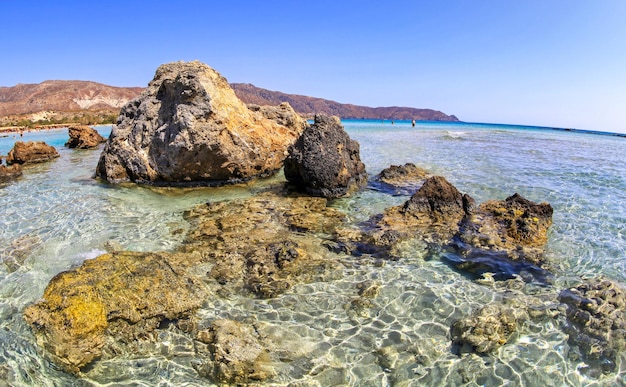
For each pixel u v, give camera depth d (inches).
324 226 401.7
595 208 483.2
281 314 255.1
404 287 289.4
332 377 203.5
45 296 238.5
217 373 204.7
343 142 562.9
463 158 882.8
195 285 271.7
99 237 374.9
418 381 200.8
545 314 256.5
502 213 420.2
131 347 224.5
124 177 617.9
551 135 2063.2
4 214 444.5
